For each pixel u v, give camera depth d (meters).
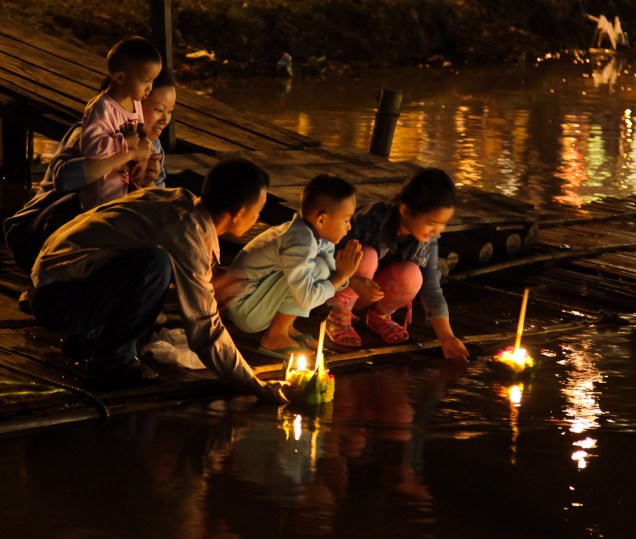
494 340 6.51
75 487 4.20
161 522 3.94
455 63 27.91
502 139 15.34
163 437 4.75
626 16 34.81
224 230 5.23
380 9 27.17
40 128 9.20
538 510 4.17
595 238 9.02
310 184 5.75
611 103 19.89
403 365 6.00
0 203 9.63
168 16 9.08
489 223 8.01
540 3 31.36
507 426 5.07
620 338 6.68
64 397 5.04
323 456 4.61
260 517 4.01
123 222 5.18
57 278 5.18
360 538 3.88
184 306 5.13
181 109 10.34
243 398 5.30
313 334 6.43
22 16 21.44
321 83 22.38
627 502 4.27
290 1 25.95
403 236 6.19
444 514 4.11
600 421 5.18
